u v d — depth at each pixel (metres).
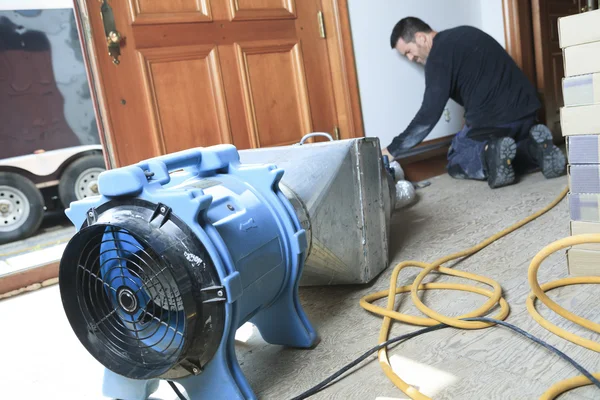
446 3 3.16
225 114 2.30
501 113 2.63
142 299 0.91
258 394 1.00
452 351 1.05
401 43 2.81
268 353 1.17
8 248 3.03
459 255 1.55
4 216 3.12
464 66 2.62
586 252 1.28
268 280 1.03
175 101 2.16
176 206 0.86
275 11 2.45
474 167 2.68
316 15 2.61
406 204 2.36
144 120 2.08
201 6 2.21
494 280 1.36
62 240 3.13
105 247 0.94
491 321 1.10
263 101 2.43
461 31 2.66
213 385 0.93
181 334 0.86
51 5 3.59
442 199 2.41
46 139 3.66
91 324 0.96
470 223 1.95
